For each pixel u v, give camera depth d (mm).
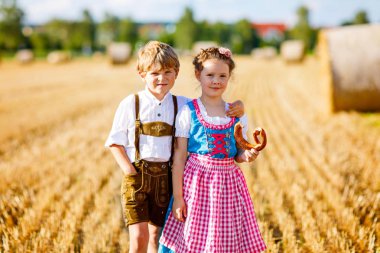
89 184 5664
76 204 4934
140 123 3248
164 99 3314
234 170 3217
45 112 11602
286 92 16469
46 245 4043
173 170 3186
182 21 81375
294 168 6418
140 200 3236
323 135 8766
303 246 4168
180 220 3139
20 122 10125
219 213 3105
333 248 4051
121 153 3250
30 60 39812
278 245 4090
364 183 5922
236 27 91312
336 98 10789
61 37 86812
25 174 6129
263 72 28422
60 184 5727
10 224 4566
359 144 7973
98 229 4418
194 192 3113
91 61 46344
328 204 5176
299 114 11367
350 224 4512
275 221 4773
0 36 68500
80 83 20219
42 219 4746
